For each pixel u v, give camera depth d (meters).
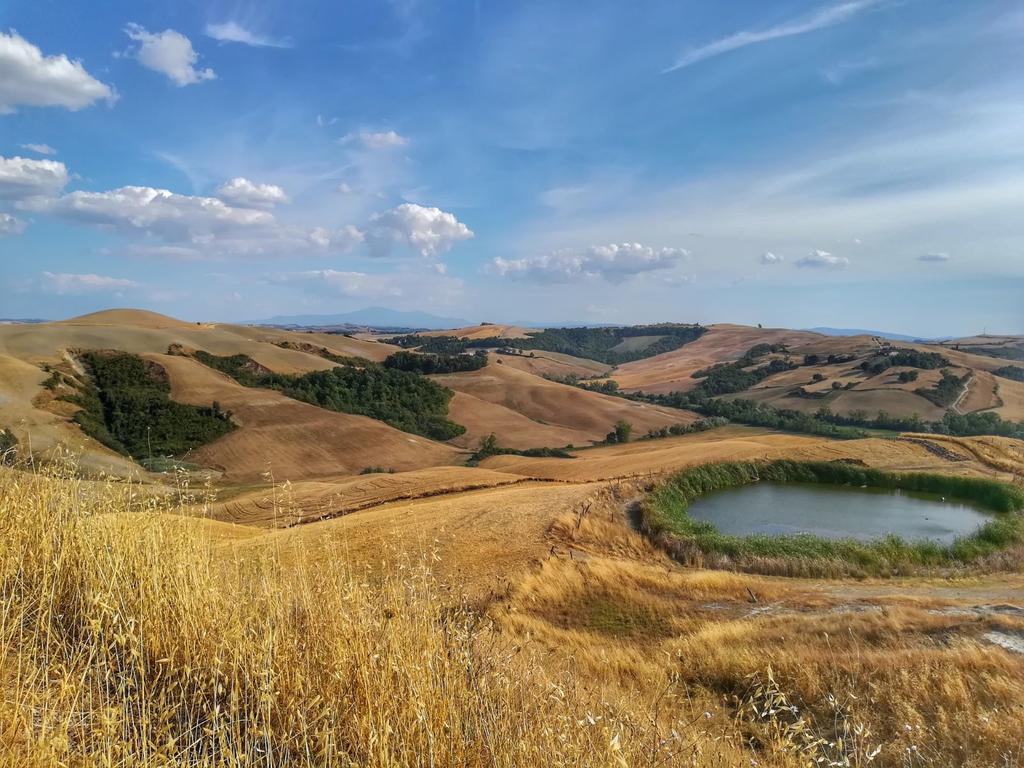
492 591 16.20
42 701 2.96
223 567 5.27
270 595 4.41
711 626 14.30
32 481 5.55
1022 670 10.46
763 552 24.27
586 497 30.83
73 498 5.36
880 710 9.23
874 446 43.94
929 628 13.45
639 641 14.13
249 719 3.23
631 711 5.08
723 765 5.09
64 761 2.56
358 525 23.58
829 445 44.34
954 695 9.32
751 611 16.11
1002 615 14.59
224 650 3.68
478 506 28.41
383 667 3.62
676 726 5.65
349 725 3.42
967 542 25.28
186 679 3.32
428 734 3.20
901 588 20.09
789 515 32.03
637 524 27.86
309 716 3.36
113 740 2.75
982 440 45.06
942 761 7.80
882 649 12.27
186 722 3.29
